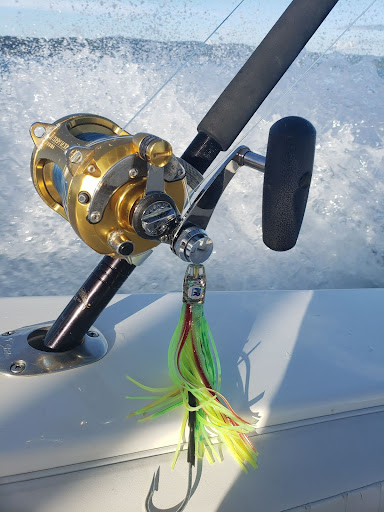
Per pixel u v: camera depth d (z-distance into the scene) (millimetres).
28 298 1182
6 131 2938
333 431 936
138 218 720
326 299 1289
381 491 995
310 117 3400
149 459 806
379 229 2592
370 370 1020
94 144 702
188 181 811
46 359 917
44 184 867
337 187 2848
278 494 906
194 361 861
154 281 2088
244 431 825
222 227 2473
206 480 844
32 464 742
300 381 967
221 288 2094
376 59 4102
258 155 825
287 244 847
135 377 922
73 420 809
